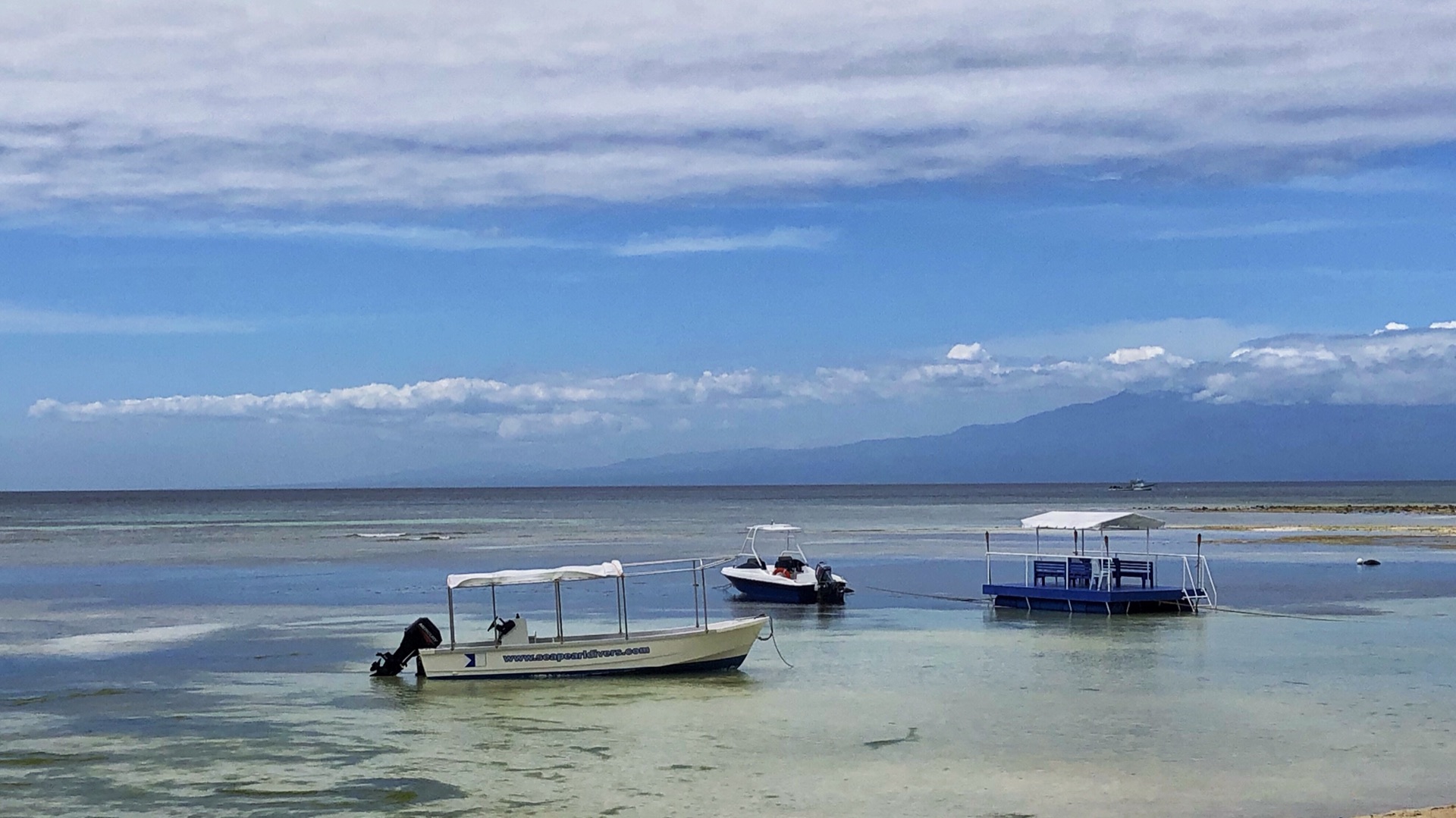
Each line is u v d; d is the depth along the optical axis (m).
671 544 106.56
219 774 25.17
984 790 23.45
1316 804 22.47
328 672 37.31
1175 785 23.75
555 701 32.31
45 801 23.39
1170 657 38.97
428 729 29.16
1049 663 37.72
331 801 23.14
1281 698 31.98
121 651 42.06
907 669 36.84
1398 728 28.47
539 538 116.38
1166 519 150.50
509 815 22.08
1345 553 87.25
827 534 124.19
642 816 21.95
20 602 58.59
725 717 30.05
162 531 134.88
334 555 92.00
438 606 56.47
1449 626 46.00
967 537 117.06
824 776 24.53
